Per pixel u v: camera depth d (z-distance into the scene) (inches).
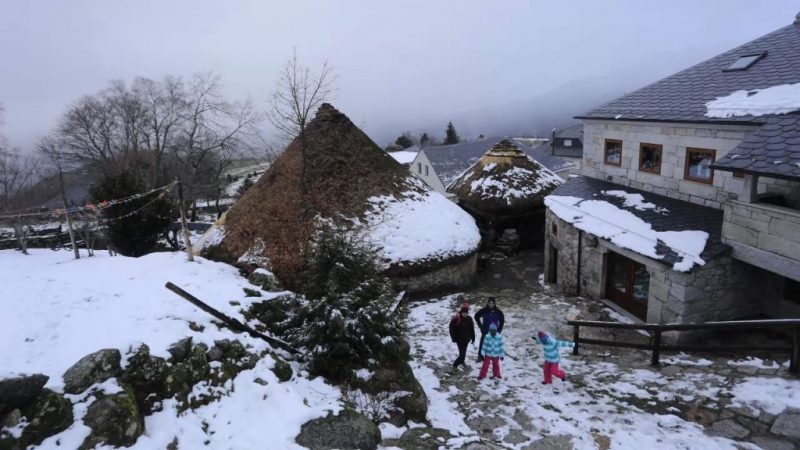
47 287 371.2
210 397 259.4
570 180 702.5
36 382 212.2
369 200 626.8
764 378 322.3
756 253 377.4
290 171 633.0
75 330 279.1
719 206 458.3
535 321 501.7
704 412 293.7
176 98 1558.8
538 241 896.9
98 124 1523.1
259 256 563.5
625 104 613.9
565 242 613.9
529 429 291.9
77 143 1501.0
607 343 402.3
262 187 640.4
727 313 418.0
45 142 1489.9
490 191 888.9
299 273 526.9
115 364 237.3
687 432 274.5
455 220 669.3
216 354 282.5
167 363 256.7
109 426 211.5
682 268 393.7
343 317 312.0
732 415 286.5
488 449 254.7
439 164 1706.4
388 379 311.4
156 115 1535.4
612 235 492.1
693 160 492.4
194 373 262.8
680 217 470.6
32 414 206.5
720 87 509.4
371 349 326.0
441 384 367.6
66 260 498.3
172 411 240.7
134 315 306.3
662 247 432.1
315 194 607.2
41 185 1282.0
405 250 582.9
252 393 268.1
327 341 317.1
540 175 928.3
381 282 360.2
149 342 265.7
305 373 311.7
